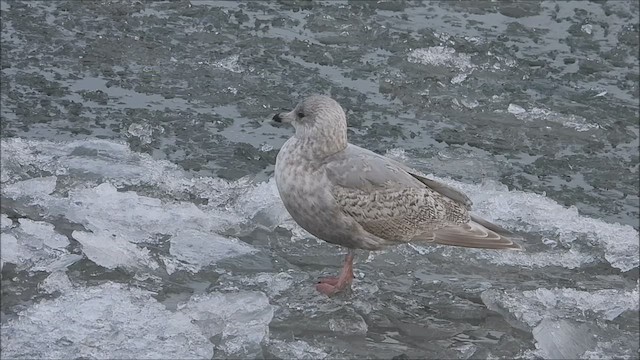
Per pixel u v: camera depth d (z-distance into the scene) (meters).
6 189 11.47
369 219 9.77
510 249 10.16
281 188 9.89
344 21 16.45
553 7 17.56
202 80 14.49
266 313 9.63
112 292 9.77
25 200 11.32
